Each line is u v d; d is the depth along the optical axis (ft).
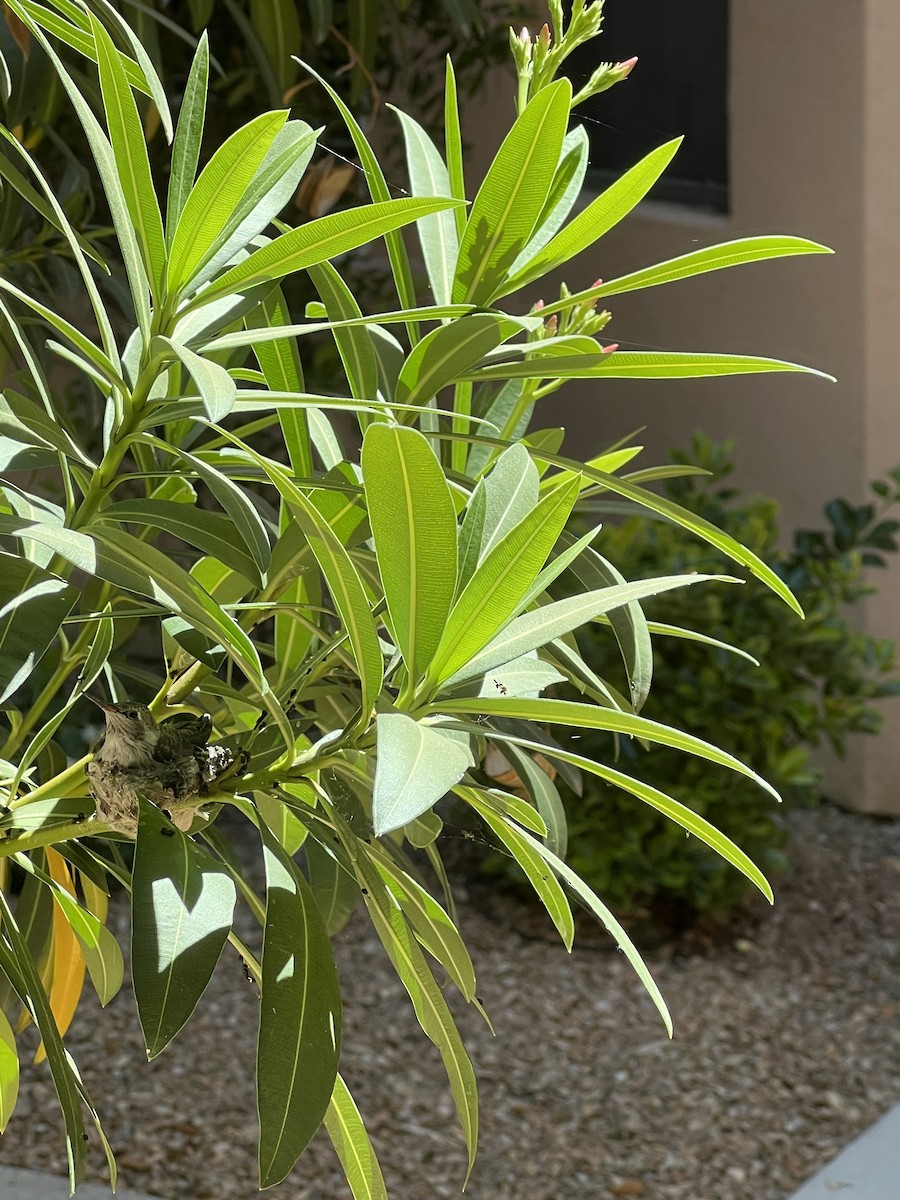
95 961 3.63
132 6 5.53
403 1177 8.93
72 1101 2.67
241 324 3.22
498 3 12.63
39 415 2.69
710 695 10.73
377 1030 10.53
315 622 3.49
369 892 2.73
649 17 13.60
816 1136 9.40
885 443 12.54
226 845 3.28
